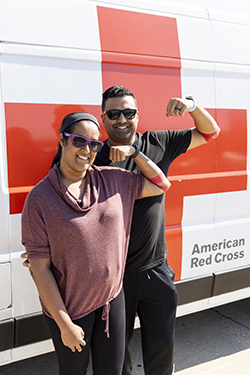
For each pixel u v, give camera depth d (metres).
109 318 1.65
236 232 2.96
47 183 1.53
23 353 2.19
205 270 2.82
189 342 3.05
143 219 1.90
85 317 1.60
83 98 2.25
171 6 2.62
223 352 2.91
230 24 2.88
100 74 2.30
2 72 2.02
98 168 1.71
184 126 2.63
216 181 2.82
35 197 1.48
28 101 2.09
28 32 2.07
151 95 2.49
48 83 2.14
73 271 1.52
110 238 1.57
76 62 2.22
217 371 2.66
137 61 2.41
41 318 2.19
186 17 2.67
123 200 1.71
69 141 1.53
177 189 2.64
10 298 2.11
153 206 1.92
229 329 3.27
